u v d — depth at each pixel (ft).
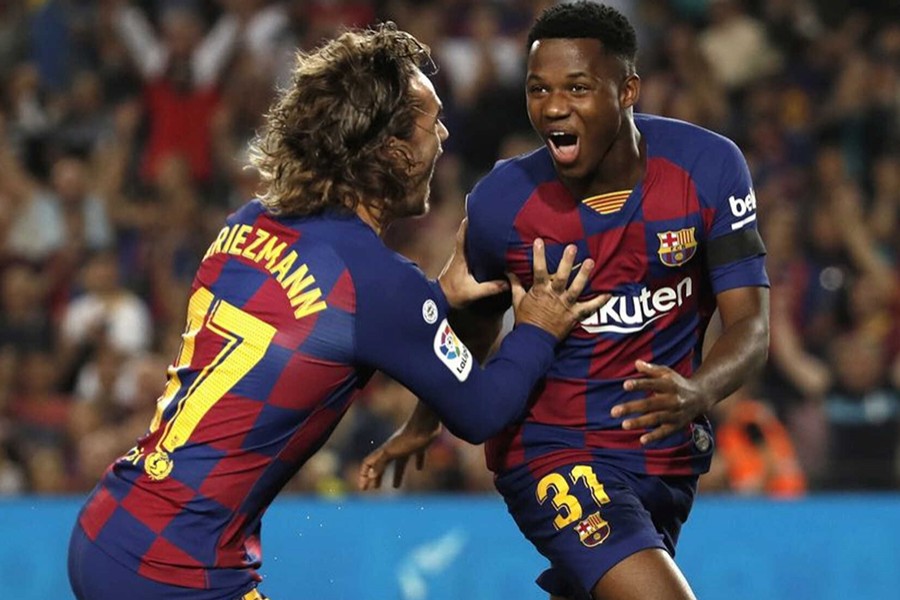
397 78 38.99
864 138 111.96
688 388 39.88
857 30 119.96
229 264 38.75
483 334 45.73
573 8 40.70
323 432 38.81
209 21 118.83
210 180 110.52
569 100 40.14
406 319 37.99
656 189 42.11
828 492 77.97
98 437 83.61
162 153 110.83
